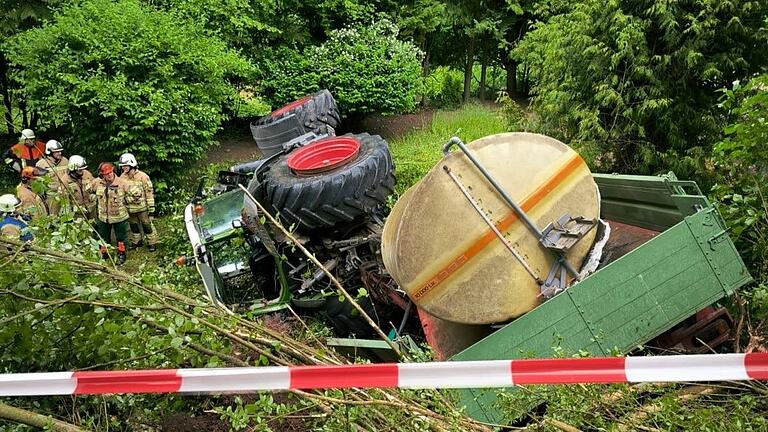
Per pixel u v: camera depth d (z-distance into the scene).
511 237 4.36
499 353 3.98
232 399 4.44
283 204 5.57
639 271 4.07
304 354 3.70
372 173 5.67
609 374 2.44
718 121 7.02
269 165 6.17
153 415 3.93
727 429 3.19
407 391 3.38
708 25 6.64
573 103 7.79
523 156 4.42
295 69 14.91
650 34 7.18
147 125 11.11
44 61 11.70
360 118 15.62
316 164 5.90
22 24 13.97
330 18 16.30
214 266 6.83
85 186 10.01
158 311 3.52
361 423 3.39
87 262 3.48
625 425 3.36
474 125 13.52
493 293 4.38
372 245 5.77
